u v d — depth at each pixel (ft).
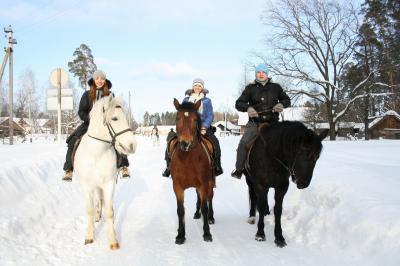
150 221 24.38
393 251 14.69
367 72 119.85
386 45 118.21
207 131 22.91
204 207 20.21
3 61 75.97
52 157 36.06
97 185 19.49
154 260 17.28
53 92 48.14
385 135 154.71
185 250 18.69
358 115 174.09
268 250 18.44
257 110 22.66
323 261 16.39
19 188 24.76
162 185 37.88
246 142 21.97
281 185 19.40
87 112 22.09
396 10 116.78
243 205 29.19
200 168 19.72
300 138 17.12
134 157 66.95
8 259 16.37
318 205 22.76
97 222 23.50
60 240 19.80
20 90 205.36
